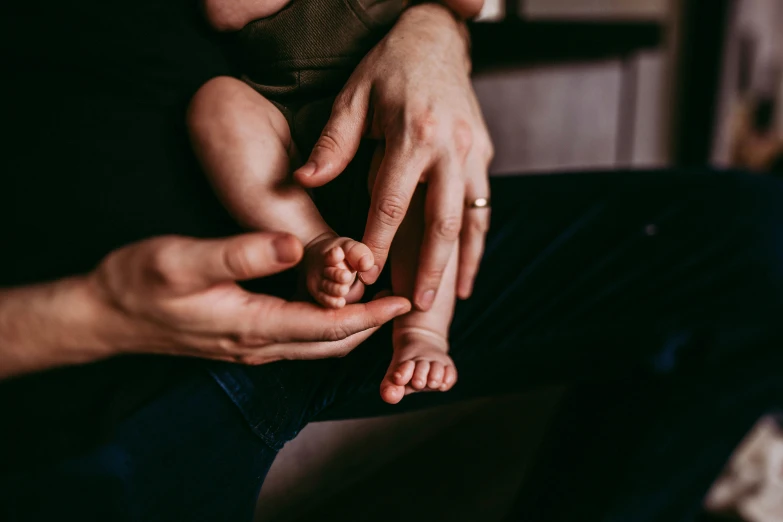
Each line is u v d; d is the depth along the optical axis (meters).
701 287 0.65
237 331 0.42
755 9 3.51
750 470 1.11
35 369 0.40
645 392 0.64
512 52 1.65
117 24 0.47
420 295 0.57
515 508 0.68
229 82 0.53
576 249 0.75
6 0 0.43
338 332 0.45
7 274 0.42
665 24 2.63
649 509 0.65
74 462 0.38
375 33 0.59
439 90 0.54
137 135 0.48
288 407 0.52
